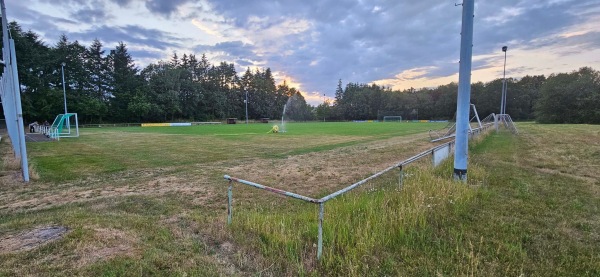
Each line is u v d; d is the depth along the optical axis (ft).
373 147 48.88
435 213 13.98
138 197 19.86
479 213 14.57
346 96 321.32
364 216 13.44
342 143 56.18
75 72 174.19
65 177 26.43
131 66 210.79
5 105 64.34
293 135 78.38
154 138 69.36
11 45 24.75
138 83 203.00
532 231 12.44
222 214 16.07
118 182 24.53
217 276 8.83
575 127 88.89
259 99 283.18
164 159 36.63
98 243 10.33
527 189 18.92
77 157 38.11
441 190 16.84
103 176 26.94
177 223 14.39
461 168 20.70
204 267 9.28
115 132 96.84
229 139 65.92
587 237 11.97
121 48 203.00
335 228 11.82
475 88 246.27
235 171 29.01
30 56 150.71
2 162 33.42
